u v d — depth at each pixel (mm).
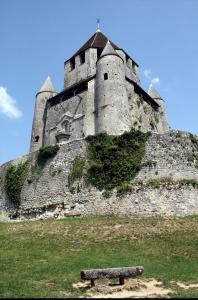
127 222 22812
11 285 12234
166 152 26750
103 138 28297
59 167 29000
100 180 26797
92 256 16672
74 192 27469
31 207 29078
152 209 24750
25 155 31672
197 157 26938
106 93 35781
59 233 21016
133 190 25562
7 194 31141
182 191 25188
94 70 43000
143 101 41875
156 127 43219
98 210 25984
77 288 12336
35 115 43656
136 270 12680
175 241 19156
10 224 24578
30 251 17484
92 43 45000
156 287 12656
